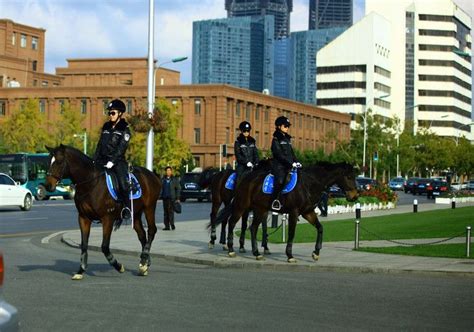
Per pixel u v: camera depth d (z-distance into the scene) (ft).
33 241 78.18
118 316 34.32
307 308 37.52
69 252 66.95
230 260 60.08
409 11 559.79
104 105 360.89
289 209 58.08
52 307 36.42
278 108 383.24
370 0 546.67
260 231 92.43
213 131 342.64
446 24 564.71
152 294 41.29
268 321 33.78
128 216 49.96
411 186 288.51
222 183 68.23
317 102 502.79
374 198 156.97
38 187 195.62
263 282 47.62
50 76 426.10
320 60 502.79
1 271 21.42
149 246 51.21
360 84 492.95
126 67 424.87
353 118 492.13
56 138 293.43
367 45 489.67
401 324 33.71
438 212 134.72
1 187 131.34
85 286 43.93
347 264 57.16
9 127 291.58
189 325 32.53
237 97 351.67
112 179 48.34
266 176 59.11
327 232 89.66
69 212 133.69
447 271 53.16
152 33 106.42
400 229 93.04
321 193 59.36
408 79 561.84
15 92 369.71
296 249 69.21
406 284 47.73
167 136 280.51
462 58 602.85
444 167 410.11
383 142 325.62
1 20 407.44
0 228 95.66
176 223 107.96
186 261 62.28
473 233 86.43
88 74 432.66
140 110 109.81
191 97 346.95
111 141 48.93
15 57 399.44
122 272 51.29
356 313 36.32
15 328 21.35
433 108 563.89
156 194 52.47
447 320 34.91
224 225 69.10
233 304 38.34
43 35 437.99
